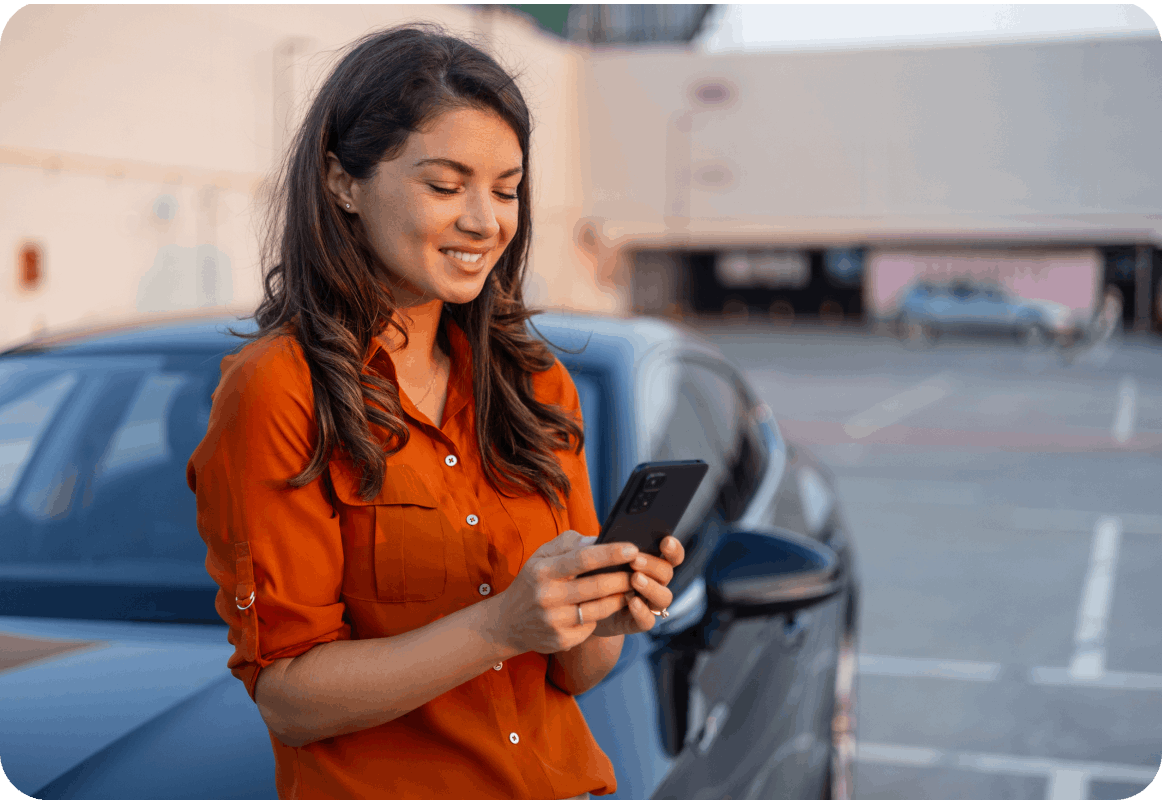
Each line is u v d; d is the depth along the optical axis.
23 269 10.43
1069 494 7.66
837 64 24.98
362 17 15.62
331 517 0.98
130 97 11.69
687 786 1.65
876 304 28.05
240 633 0.97
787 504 3.01
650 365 2.43
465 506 1.05
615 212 26.08
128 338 2.44
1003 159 24.42
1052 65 23.92
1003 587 5.31
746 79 25.34
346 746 1.02
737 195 25.72
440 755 1.04
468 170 0.99
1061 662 4.27
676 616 1.98
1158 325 24.59
